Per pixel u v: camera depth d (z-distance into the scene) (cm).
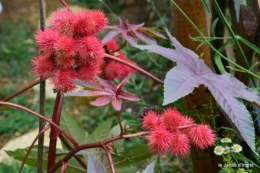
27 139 153
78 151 68
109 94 63
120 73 75
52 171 68
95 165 60
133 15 227
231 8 88
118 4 238
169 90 60
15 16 249
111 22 219
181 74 63
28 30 234
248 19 80
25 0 269
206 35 86
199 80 64
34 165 81
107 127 84
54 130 68
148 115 65
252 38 81
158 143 62
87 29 63
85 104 173
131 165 82
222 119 87
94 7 238
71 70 63
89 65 64
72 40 62
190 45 85
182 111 88
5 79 194
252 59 84
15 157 80
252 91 66
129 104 161
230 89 65
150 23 215
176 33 85
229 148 78
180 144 63
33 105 173
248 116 62
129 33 76
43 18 68
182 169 109
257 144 82
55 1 253
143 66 179
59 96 68
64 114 84
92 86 62
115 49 78
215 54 85
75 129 84
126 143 124
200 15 83
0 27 235
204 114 85
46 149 79
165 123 64
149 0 114
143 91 167
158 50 67
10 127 161
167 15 127
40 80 68
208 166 87
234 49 98
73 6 243
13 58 209
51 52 63
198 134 63
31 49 215
